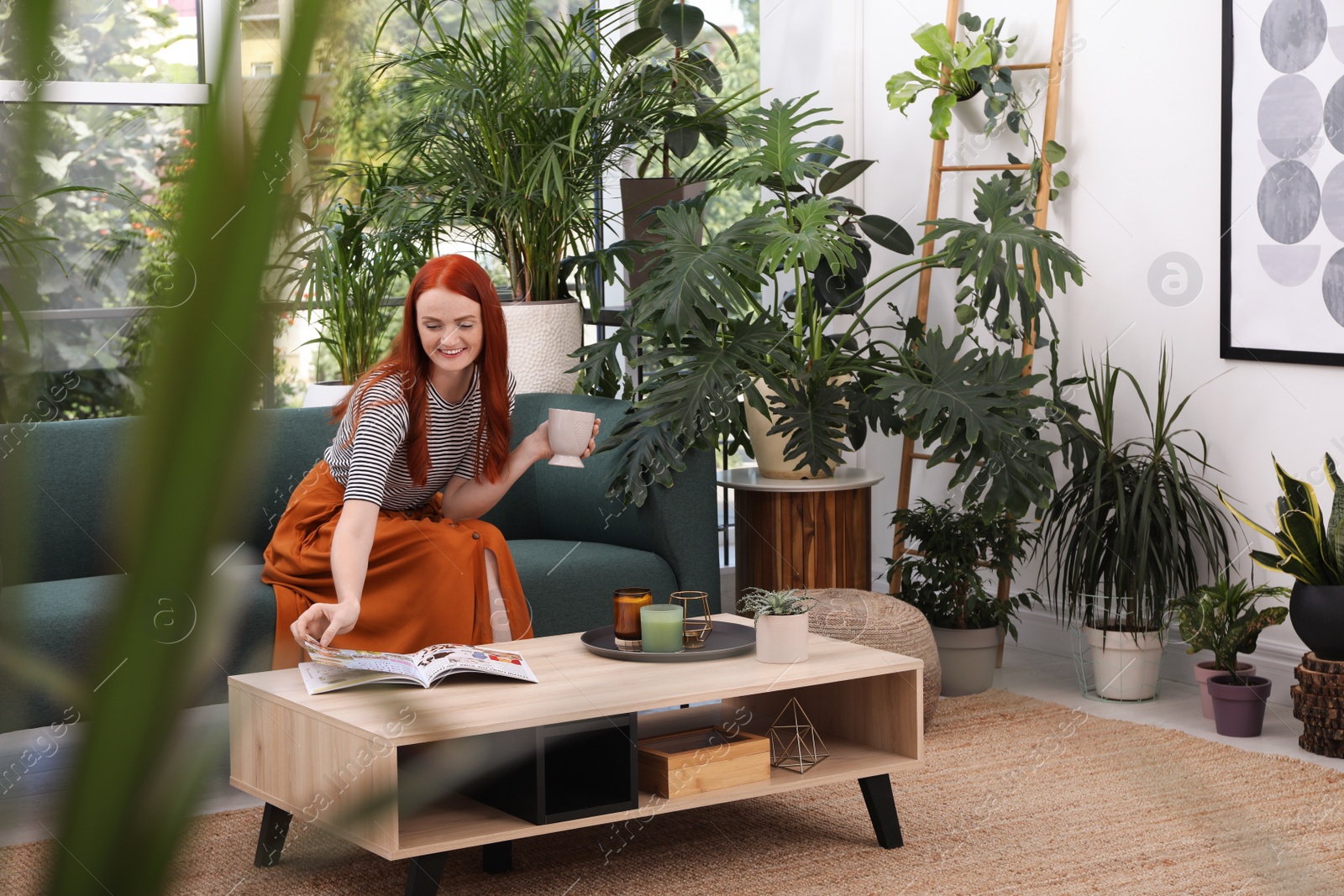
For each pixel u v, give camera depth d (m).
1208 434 3.73
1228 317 3.64
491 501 2.92
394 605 2.78
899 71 4.54
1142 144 3.86
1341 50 3.33
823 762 2.56
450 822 2.22
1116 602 3.60
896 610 3.42
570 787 2.37
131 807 0.12
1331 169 3.38
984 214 3.70
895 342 4.59
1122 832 2.61
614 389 3.95
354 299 3.81
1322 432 3.46
